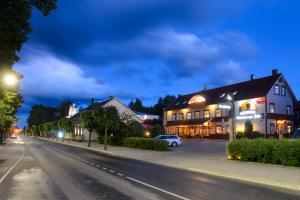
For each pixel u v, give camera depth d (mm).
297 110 59250
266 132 54375
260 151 22000
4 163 23000
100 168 20125
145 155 31547
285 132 56812
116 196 11008
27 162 23812
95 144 57750
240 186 13812
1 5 13156
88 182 14180
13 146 50469
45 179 15055
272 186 14016
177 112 75875
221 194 11688
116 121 43000
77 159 27016
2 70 15086
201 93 72875
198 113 68812
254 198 11070
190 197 10961
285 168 19000
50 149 42844
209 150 36719
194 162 23766
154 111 123688
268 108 55500
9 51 13883
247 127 53250
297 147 19641
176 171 19328
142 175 17016
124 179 15258
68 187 12828
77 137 81438
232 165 21094
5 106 35812
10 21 13141
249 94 58438
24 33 14000
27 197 10812
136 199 10539
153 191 12062
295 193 12266
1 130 59125
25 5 13719
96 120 42844
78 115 87000
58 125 84500
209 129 63656
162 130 61719
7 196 10984
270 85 56781
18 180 14719
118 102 76625
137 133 56031
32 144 59250
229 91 64500
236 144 24016
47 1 14164
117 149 41594
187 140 61719
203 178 16312
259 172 17609
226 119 59781
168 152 35000
